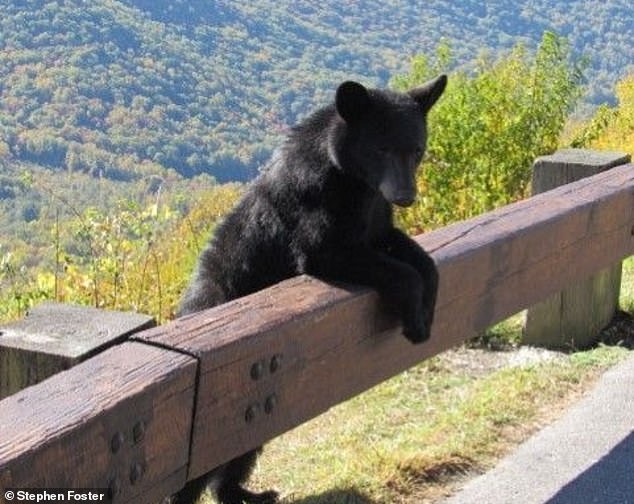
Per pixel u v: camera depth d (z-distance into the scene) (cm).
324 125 564
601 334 807
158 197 1059
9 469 278
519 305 571
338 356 440
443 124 1463
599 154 789
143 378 335
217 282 582
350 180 550
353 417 690
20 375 365
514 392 671
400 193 563
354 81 568
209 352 360
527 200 629
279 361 399
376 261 489
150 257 1060
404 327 475
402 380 750
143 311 976
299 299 431
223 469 565
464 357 792
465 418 632
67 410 309
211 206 1188
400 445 604
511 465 559
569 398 668
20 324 387
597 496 523
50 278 950
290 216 548
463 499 526
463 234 547
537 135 1473
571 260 616
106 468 315
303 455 639
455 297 518
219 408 369
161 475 343
